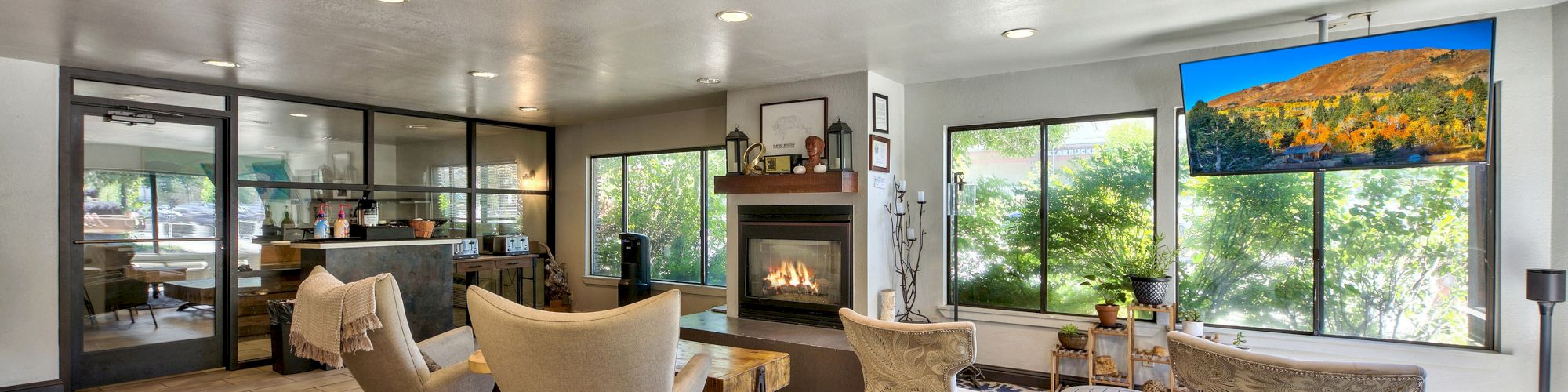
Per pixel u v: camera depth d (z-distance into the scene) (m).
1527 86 3.70
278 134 5.87
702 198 7.02
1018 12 3.61
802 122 5.39
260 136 5.75
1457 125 3.51
